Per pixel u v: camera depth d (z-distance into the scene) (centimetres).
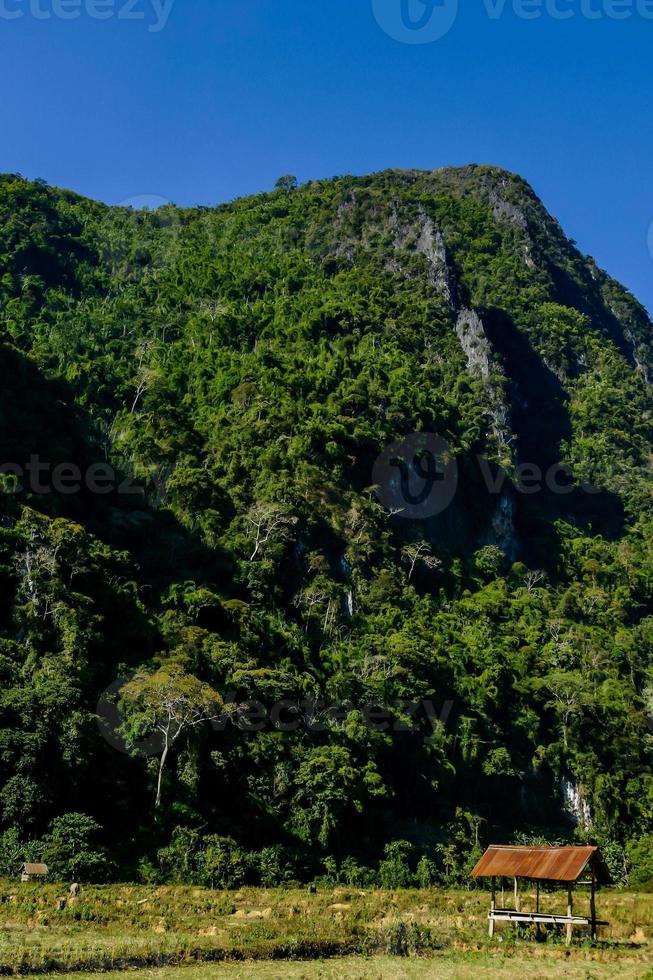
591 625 14550
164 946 4288
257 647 10212
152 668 8838
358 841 9031
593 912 5297
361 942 4703
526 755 11431
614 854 10400
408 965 4309
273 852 7994
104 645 8988
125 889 6272
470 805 10538
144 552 10925
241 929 4841
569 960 4606
